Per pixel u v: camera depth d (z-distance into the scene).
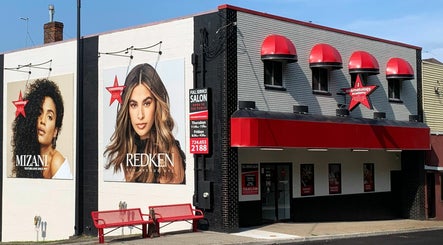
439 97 28.44
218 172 18.80
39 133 25.44
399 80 26.20
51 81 25.05
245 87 19.41
